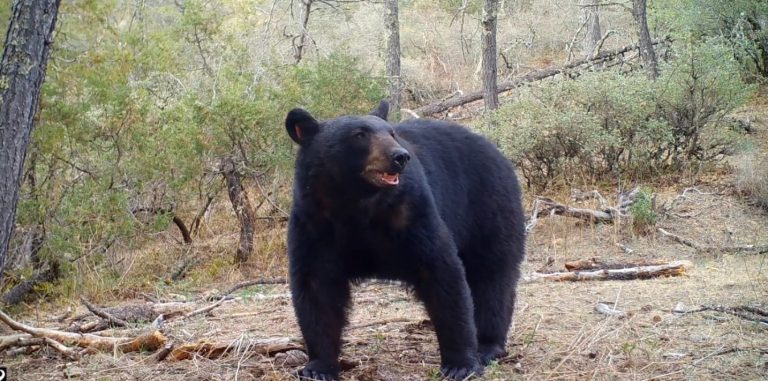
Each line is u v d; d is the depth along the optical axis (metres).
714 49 15.19
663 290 8.73
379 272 5.80
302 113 5.54
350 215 5.47
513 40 26.91
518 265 6.54
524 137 14.49
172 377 6.01
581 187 14.71
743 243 11.91
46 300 10.89
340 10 26.14
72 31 11.23
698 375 5.73
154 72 13.88
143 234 12.21
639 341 6.43
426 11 28.97
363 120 5.42
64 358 6.79
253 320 8.12
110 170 11.71
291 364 6.16
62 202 11.26
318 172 5.42
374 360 6.30
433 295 5.60
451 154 6.22
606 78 15.33
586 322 7.41
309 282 5.69
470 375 5.64
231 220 14.49
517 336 7.00
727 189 14.02
